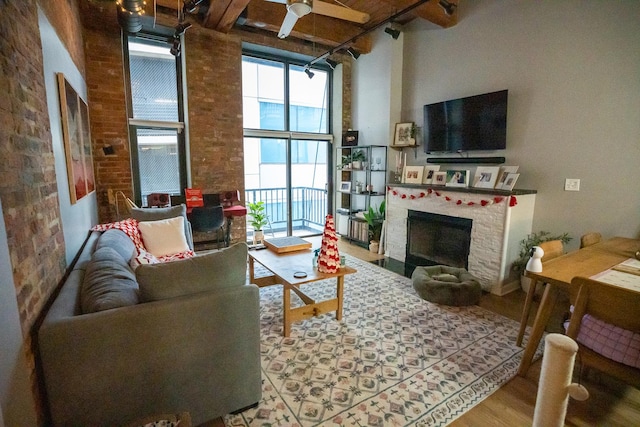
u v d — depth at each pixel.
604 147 2.93
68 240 2.08
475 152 3.96
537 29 3.30
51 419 1.28
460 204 3.66
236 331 1.61
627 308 1.42
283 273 2.62
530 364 2.03
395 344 2.40
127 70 4.31
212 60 4.57
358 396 1.86
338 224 6.16
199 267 1.57
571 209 3.19
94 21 3.80
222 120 4.76
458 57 4.12
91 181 3.48
